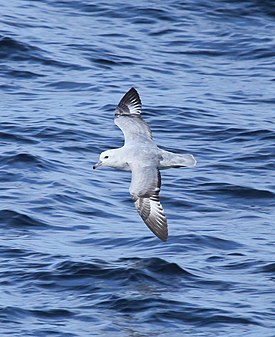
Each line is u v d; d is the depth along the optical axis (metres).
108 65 29.09
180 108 26.45
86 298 17.05
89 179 22.47
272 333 15.91
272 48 30.66
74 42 30.17
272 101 27.47
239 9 32.62
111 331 15.93
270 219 21.02
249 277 18.03
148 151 14.72
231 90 28.09
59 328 16.00
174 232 19.88
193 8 32.75
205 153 24.23
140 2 32.91
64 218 20.44
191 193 22.08
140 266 18.08
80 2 32.91
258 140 24.92
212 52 30.50
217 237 19.73
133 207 21.27
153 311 16.55
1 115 25.47
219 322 16.25
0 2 32.84
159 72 28.97
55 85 27.67
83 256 18.58
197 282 17.73
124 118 15.63
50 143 24.17
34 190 21.62
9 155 23.16
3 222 20.03
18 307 16.66
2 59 28.73
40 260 18.39
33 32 30.45
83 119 25.53
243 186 22.38
